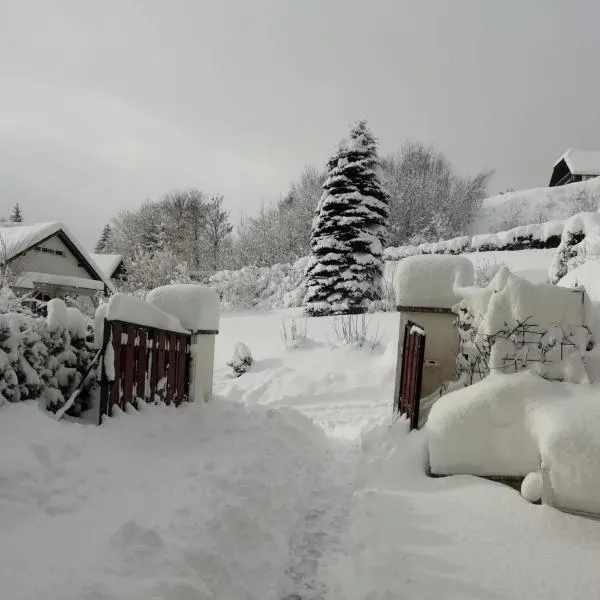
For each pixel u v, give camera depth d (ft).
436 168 109.50
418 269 19.40
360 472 14.15
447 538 9.62
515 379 12.56
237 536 9.39
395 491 12.14
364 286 55.36
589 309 14.66
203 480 11.30
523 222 102.42
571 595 7.81
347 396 29.27
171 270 73.67
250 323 48.67
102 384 13.91
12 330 12.30
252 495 11.09
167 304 20.66
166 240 126.11
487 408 12.19
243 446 15.29
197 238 130.41
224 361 38.68
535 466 11.62
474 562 8.76
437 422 12.80
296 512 11.75
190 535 8.62
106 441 12.64
